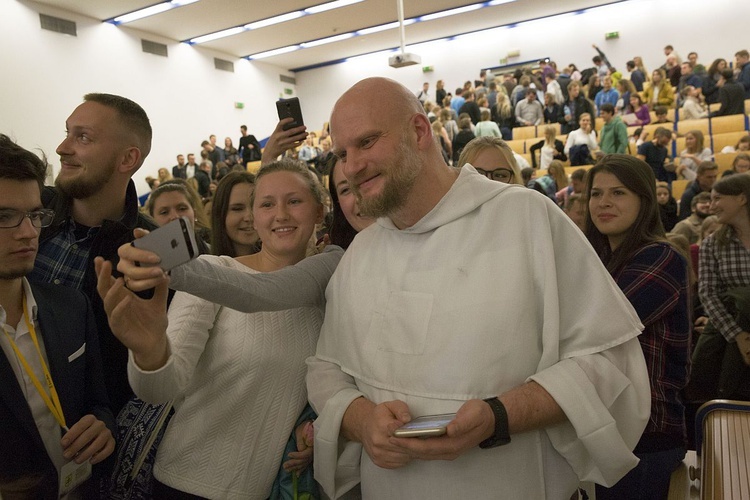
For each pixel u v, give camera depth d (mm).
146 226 1730
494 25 14031
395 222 1207
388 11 12445
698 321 2611
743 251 2262
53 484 1087
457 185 1164
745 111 9188
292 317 1309
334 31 13484
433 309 1095
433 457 947
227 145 12766
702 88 9711
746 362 2088
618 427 1080
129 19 11141
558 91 10367
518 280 1073
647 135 8484
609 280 1128
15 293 1158
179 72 12844
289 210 1327
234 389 1233
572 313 1107
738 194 2232
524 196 1145
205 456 1232
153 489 1278
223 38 13031
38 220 1146
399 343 1115
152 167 12180
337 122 1103
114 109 1573
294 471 1256
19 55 9445
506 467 1050
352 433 1102
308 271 1281
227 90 14266
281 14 11961
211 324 1232
